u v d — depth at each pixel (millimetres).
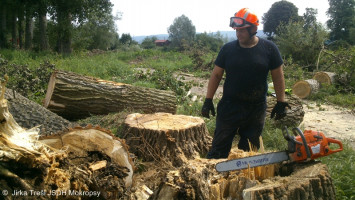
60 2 22641
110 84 6270
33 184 2223
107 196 2639
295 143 2697
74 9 22750
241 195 2434
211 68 17312
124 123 4547
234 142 5469
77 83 5918
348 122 7539
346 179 3510
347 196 3281
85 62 16594
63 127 4379
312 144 2695
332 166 3816
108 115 5773
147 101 6422
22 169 2211
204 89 11672
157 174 3816
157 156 4160
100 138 2863
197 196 2234
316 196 2439
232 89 3812
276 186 2277
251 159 2648
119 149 2910
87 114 6129
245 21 3553
